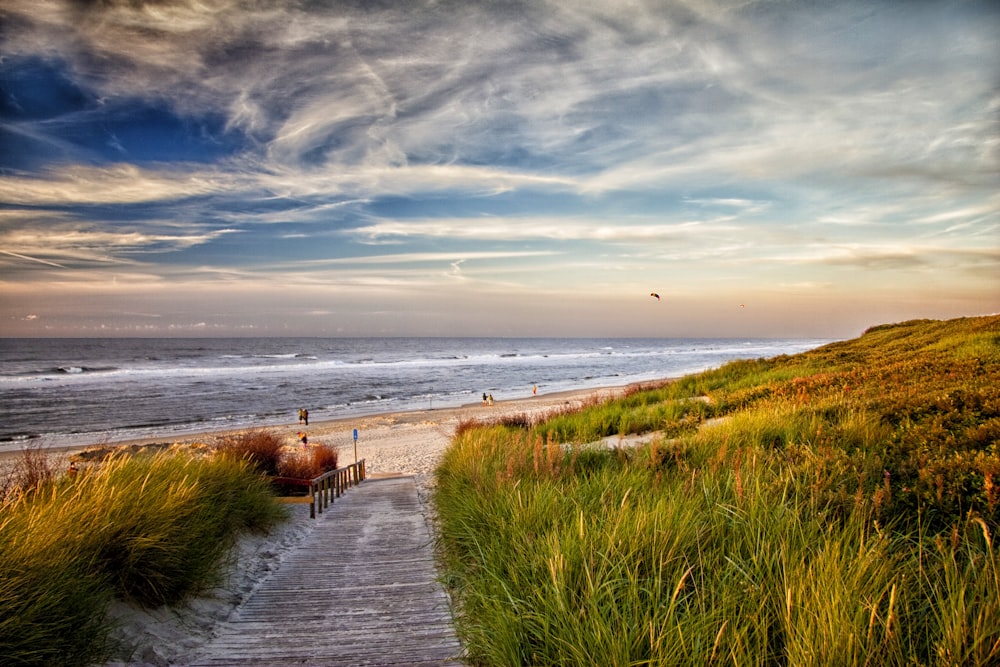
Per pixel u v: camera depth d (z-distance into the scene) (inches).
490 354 5497.1
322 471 489.7
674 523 151.9
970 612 98.6
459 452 410.3
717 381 856.3
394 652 148.1
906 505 174.9
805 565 123.2
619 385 2265.0
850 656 91.0
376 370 3105.3
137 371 2790.4
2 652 118.7
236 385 2158.0
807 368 797.9
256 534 278.7
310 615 180.7
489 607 140.7
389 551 264.8
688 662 100.3
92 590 150.6
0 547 136.3
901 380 474.9
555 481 245.3
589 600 117.8
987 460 191.6
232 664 144.4
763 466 212.5
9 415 1374.3
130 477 225.6
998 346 586.6
